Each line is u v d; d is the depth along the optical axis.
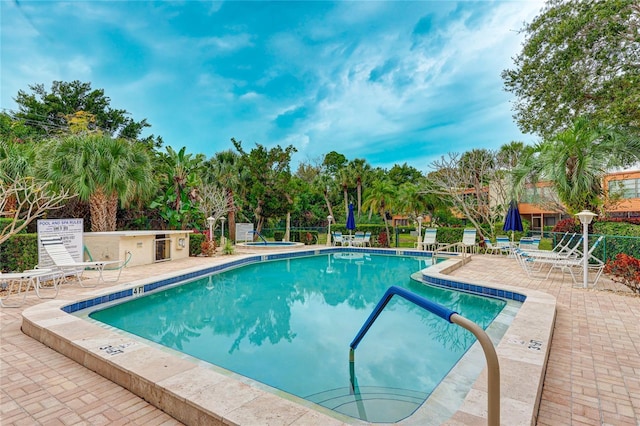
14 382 3.02
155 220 16.61
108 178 11.45
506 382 2.70
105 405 2.67
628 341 4.06
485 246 15.53
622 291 6.81
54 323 4.13
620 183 13.30
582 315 5.14
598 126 9.52
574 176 9.55
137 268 9.88
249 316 6.14
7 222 9.53
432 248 16.77
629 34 9.05
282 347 4.64
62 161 11.21
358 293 8.04
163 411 2.59
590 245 9.53
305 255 15.45
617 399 2.76
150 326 5.56
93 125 23.89
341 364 4.09
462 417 2.24
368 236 18.19
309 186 27.48
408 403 3.22
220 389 2.57
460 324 1.93
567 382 3.05
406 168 33.59
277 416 2.23
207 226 17.86
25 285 6.98
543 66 10.65
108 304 6.28
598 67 9.68
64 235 7.89
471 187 18.92
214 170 20.05
